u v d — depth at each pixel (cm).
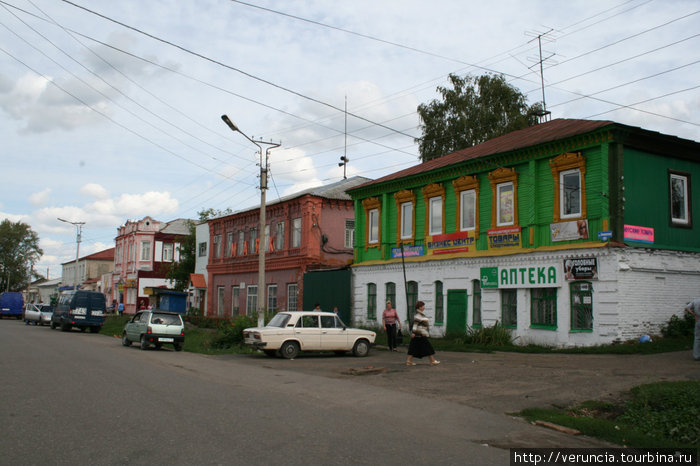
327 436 772
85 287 7888
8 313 5997
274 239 3744
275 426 820
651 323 1869
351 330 2005
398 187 2805
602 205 1872
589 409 993
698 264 2023
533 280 2070
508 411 993
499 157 2242
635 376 1247
